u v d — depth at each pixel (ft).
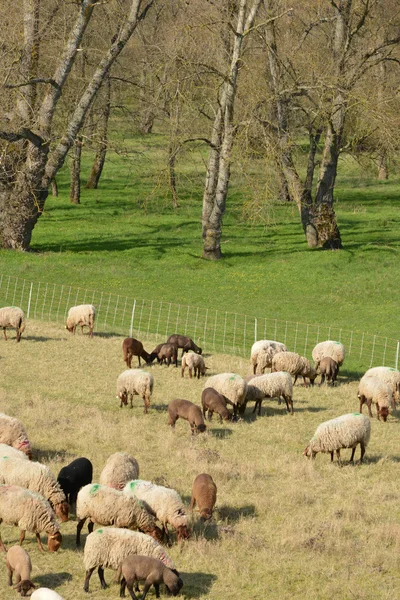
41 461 67.92
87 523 56.85
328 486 67.10
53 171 169.78
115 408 87.66
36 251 174.09
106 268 164.04
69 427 78.84
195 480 60.18
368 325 138.00
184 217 213.66
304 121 199.00
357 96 160.25
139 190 244.63
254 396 85.92
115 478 58.13
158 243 185.98
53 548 51.65
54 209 219.20
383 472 71.31
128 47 223.71
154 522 52.60
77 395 91.97
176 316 139.23
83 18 163.22
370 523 59.93
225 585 49.55
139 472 66.80
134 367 105.29
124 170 271.69
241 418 85.81
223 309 144.66
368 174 270.67
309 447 72.23
